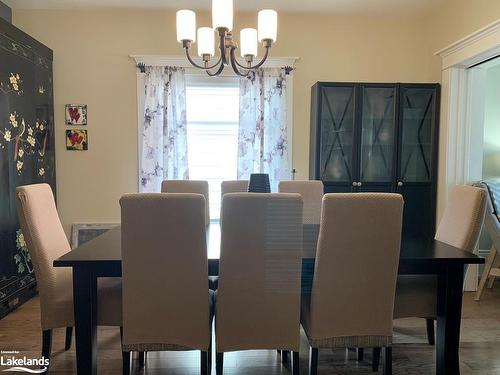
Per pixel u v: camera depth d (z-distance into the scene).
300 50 3.68
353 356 2.24
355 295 1.68
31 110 3.11
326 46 3.69
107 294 1.83
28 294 3.06
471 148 3.28
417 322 2.70
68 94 3.57
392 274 1.67
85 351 1.71
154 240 1.56
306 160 3.76
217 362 1.70
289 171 3.70
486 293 3.29
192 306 1.65
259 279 1.64
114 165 3.65
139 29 3.56
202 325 1.67
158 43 3.58
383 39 3.72
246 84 3.57
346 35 3.70
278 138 3.66
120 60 3.58
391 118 3.42
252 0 3.29
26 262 3.02
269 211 1.56
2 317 2.71
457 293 1.80
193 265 1.61
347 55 3.71
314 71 3.70
